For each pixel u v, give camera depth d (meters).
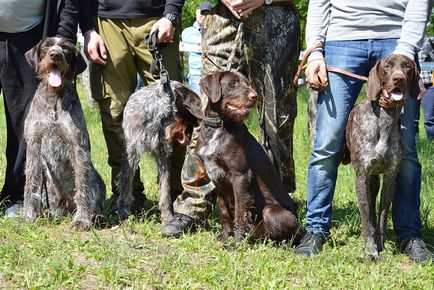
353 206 7.18
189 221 5.95
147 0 6.27
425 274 4.98
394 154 5.18
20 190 6.48
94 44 6.30
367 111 5.19
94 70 6.52
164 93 6.12
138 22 6.33
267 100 6.08
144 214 6.34
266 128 6.14
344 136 5.52
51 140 5.95
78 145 5.95
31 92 6.29
